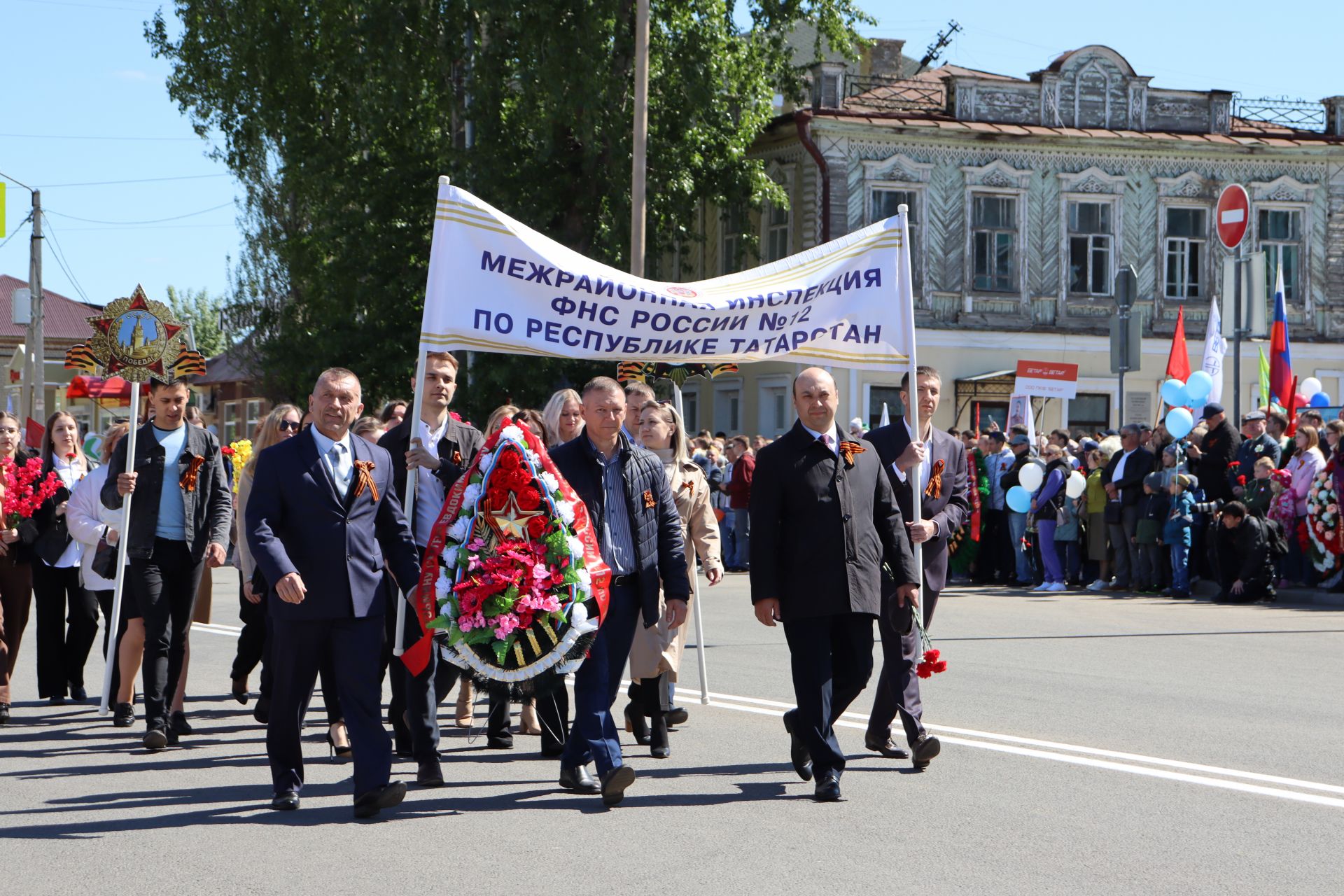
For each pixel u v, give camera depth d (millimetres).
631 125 27859
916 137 33469
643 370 11305
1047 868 5836
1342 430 17031
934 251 33750
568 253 7980
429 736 7516
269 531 6703
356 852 6145
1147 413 34781
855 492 7180
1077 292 34594
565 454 7281
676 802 7082
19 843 6344
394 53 28828
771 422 34562
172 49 35969
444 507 7207
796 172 33906
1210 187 35094
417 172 30969
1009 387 33812
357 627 6844
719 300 8102
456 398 29141
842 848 6172
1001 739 8617
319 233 32562
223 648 13594
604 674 7168
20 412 45062
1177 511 18062
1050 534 19797
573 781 7281
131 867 5922
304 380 32500
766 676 11414
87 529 9570
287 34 32469
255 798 7250
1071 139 34219
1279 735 8719
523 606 6906
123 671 9430
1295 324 35531
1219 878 5684
